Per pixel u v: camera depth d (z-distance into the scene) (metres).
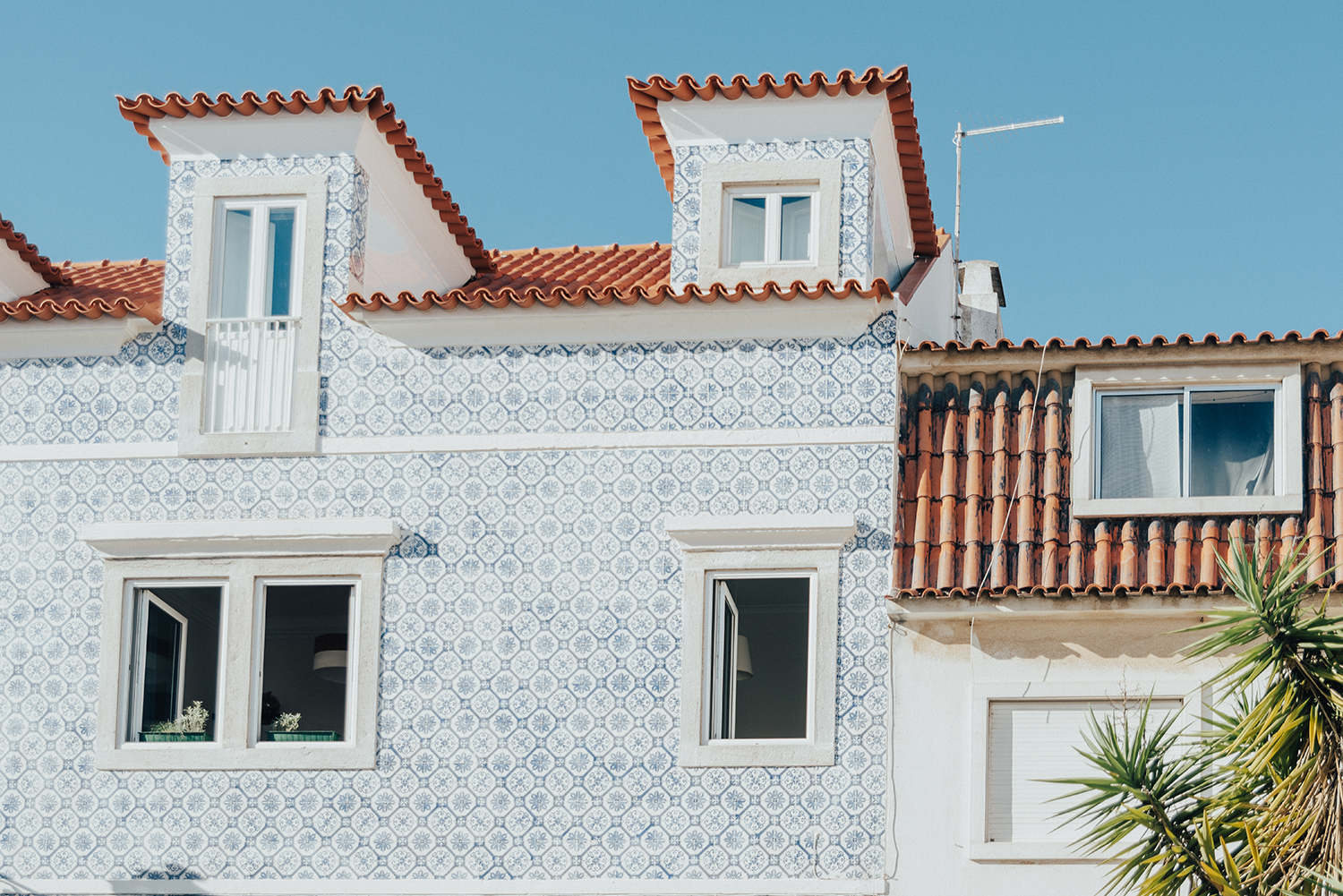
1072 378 15.04
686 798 14.26
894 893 13.83
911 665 14.27
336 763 14.62
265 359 15.62
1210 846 11.86
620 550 14.85
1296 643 11.95
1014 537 14.52
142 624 15.14
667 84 16.11
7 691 15.08
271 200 16.02
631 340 15.28
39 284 18.31
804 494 14.77
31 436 15.63
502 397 15.30
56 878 14.66
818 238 15.86
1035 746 14.02
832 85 15.84
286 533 14.97
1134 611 13.91
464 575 14.95
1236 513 14.34
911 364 15.12
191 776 14.75
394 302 15.37
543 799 14.41
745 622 14.64
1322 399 14.60
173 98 15.90
